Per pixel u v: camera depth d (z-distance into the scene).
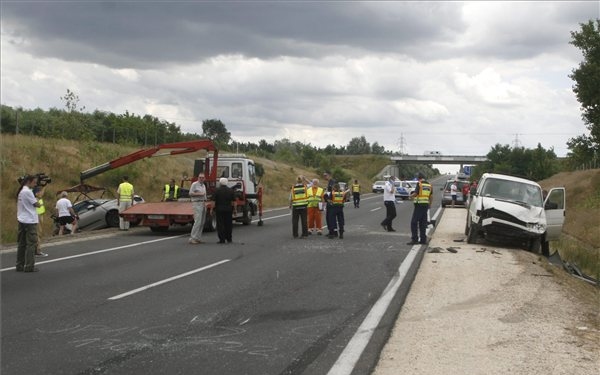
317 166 99.69
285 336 7.04
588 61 38.88
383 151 198.50
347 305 8.77
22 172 31.38
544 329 7.43
